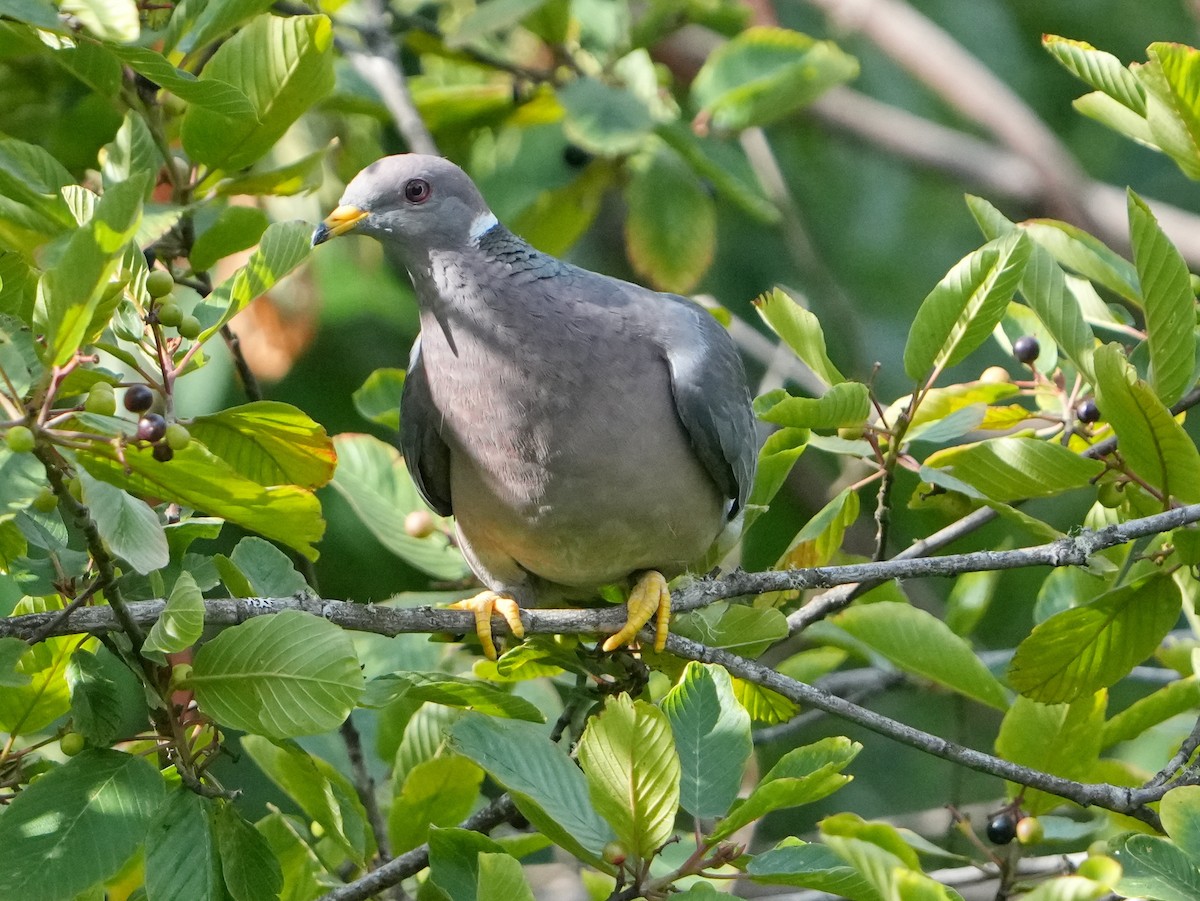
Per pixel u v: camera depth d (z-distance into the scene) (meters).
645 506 9.34
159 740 7.32
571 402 9.11
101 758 7.03
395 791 9.41
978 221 9.69
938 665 9.77
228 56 9.18
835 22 17.86
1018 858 9.33
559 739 9.10
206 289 9.74
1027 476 9.15
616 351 9.23
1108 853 7.37
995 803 12.45
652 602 9.09
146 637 6.90
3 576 8.43
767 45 13.09
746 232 16.38
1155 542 9.60
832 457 15.72
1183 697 9.52
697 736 7.80
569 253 16.52
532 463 9.21
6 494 6.70
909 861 7.97
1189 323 8.74
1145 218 8.58
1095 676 8.98
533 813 7.36
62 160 11.16
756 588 8.80
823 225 16.95
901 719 15.10
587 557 9.54
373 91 12.45
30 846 6.75
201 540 14.34
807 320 9.70
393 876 8.10
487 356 9.19
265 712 6.82
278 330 12.78
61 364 6.20
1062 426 10.15
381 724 10.03
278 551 8.24
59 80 11.09
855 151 17.58
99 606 7.28
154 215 8.81
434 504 10.30
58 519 7.89
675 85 15.59
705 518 9.72
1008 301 8.88
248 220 9.34
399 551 10.73
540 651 8.99
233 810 7.17
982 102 17.48
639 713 6.83
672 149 13.11
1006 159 17.45
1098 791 8.14
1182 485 8.68
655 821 6.96
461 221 9.37
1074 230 10.38
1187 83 9.19
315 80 9.28
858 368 14.64
